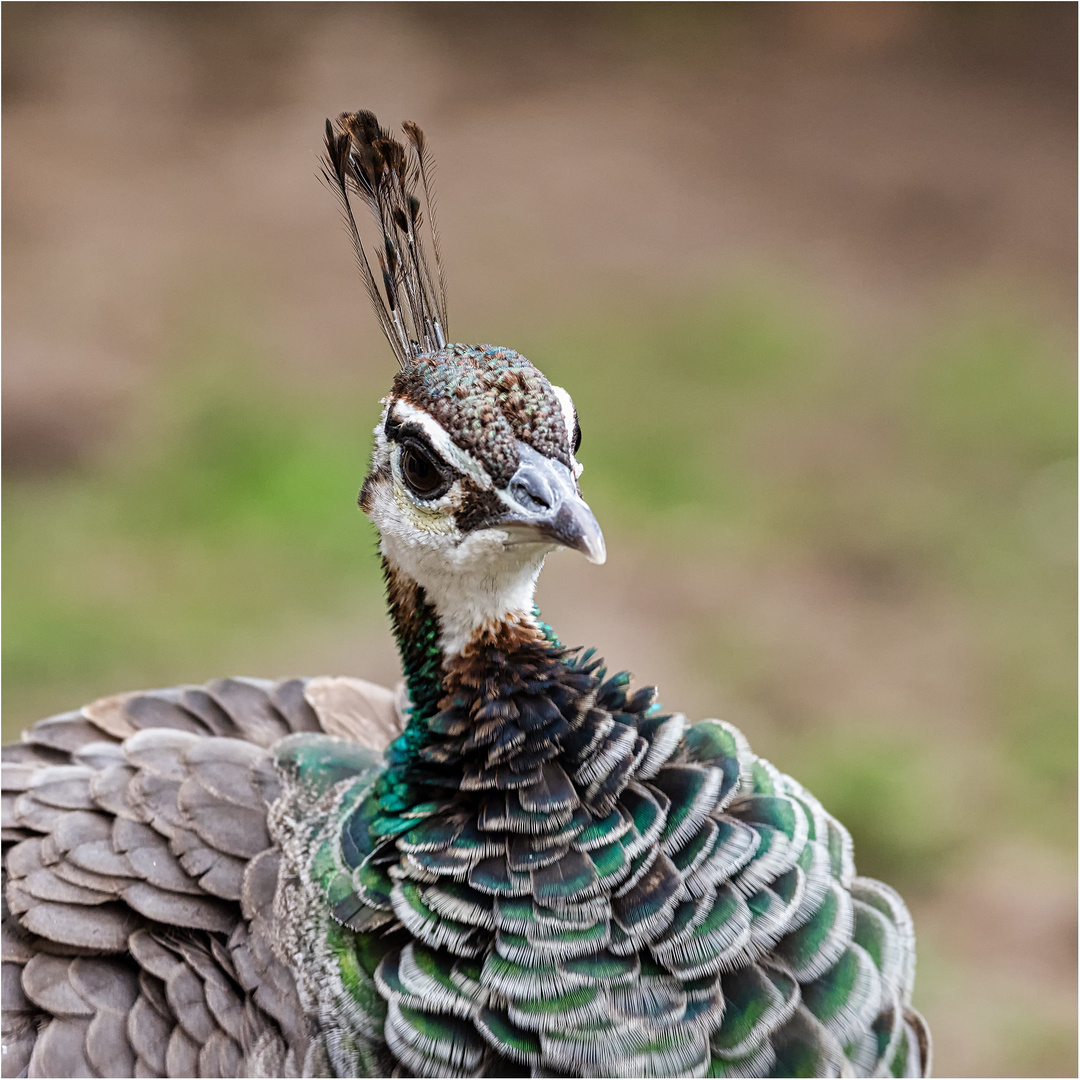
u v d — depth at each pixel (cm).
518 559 522
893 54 2667
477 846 515
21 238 2020
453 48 2683
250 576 1348
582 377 1691
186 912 559
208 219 2100
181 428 1588
